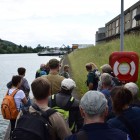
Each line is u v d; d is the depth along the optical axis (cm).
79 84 1708
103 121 322
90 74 1055
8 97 745
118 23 3403
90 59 2408
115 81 788
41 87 404
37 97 407
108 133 310
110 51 2144
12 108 740
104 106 320
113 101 433
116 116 432
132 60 848
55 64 657
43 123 389
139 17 2364
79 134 311
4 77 5297
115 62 855
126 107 432
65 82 523
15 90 753
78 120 511
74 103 511
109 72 820
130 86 514
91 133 309
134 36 1886
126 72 852
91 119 318
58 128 401
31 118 392
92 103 317
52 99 517
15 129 386
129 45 1705
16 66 8556
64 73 1305
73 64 3262
